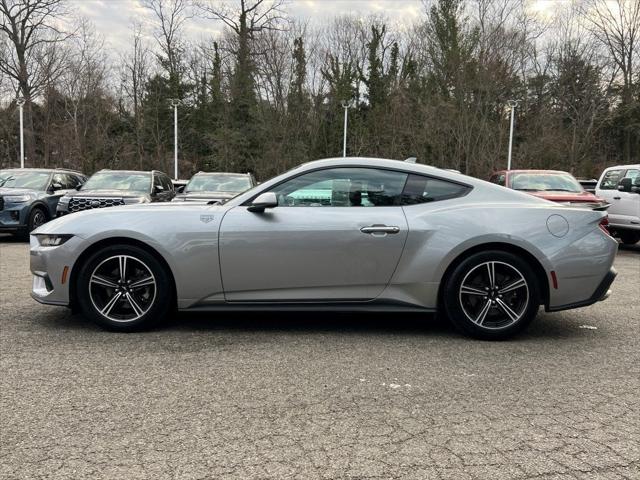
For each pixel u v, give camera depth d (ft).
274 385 11.57
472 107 103.09
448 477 8.09
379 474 8.16
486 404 10.75
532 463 8.52
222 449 8.86
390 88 123.95
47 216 40.22
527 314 14.74
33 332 15.17
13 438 9.15
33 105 119.34
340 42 133.80
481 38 106.93
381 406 10.59
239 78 122.83
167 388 11.34
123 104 127.75
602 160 124.77
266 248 14.57
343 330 15.84
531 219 14.73
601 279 14.83
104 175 41.39
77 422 9.75
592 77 118.93
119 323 15.11
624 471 8.30
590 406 10.71
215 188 40.29
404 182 15.23
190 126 134.72
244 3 126.11
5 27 116.06
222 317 17.16
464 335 15.20
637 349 14.39
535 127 103.40
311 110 121.90
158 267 14.89
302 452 8.79
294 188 15.16
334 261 14.61
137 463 8.40
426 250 14.56
